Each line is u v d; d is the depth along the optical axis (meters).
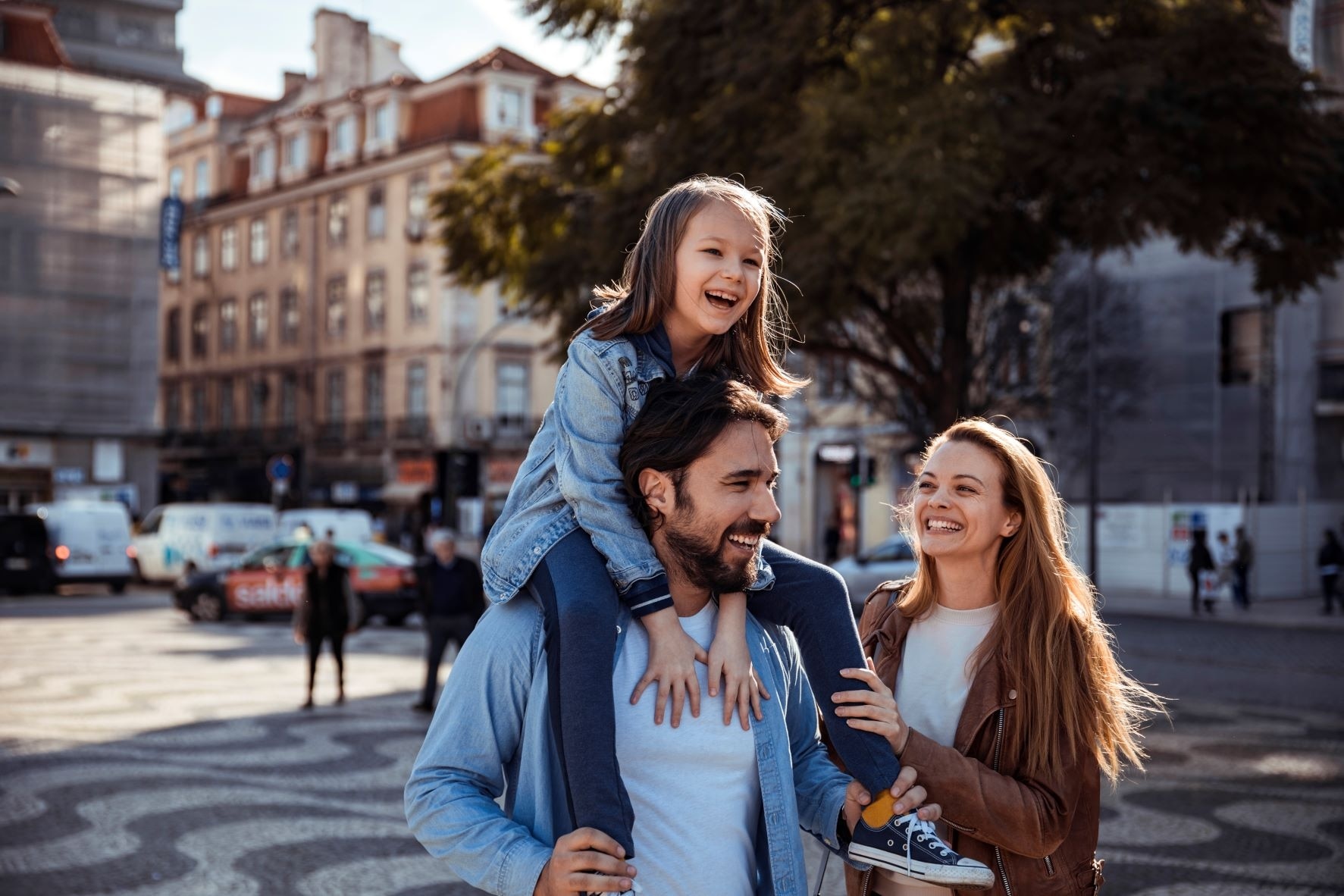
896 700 2.92
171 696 13.52
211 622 23.17
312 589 12.92
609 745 1.95
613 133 18.09
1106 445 35.03
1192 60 15.42
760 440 2.12
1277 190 15.66
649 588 2.10
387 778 9.41
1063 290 29.94
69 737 10.96
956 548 2.81
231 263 58.62
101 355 43.50
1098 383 30.83
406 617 22.56
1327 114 16.12
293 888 6.55
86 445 43.16
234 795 8.76
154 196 44.78
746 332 2.34
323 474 52.44
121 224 44.09
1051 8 15.06
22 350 42.12
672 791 2.08
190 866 6.97
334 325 52.62
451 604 12.48
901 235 14.07
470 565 12.57
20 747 10.47
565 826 2.05
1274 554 29.47
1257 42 15.33
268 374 56.25
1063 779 2.65
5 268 42.00
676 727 2.09
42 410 42.41
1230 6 15.66
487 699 2.10
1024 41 16.12
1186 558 29.58
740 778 2.14
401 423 48.72
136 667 16.02
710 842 2.09
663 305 2.21
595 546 2.11
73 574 30.25
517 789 2.11
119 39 51.75
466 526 45.66
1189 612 25.94
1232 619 24.67
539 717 2.07
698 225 2.17
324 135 53.91
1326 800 8.83
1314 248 17.25
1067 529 2.96
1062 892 2.67
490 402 47.00
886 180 14.30
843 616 2.31
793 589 2.30
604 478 2.12
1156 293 34.44
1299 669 16.78
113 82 43.97
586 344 2.19
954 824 2.55
